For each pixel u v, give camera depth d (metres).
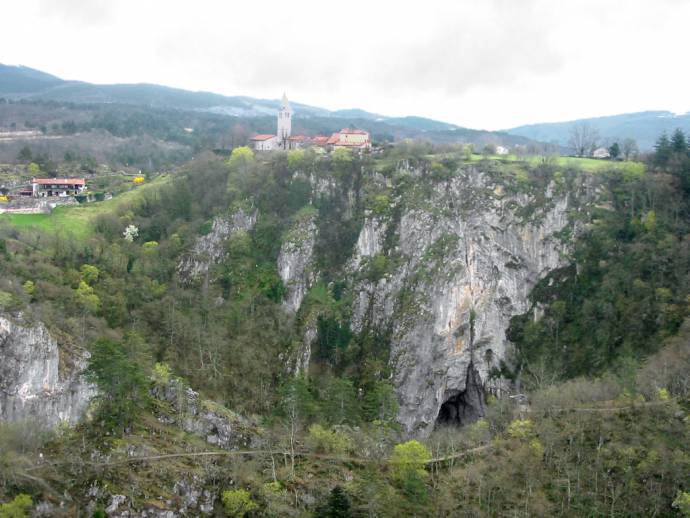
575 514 85.62
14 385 87.88
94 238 152.38
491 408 124.62
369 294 156.50
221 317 145.62
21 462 78.12
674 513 82.69
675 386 103.81
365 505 84.25
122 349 98.19
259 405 126.06
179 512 83.38
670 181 151.12
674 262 134.75
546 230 155.00
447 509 87.56
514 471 93.12
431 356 146.38
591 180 157.12
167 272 154.38
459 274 150.12
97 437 88.06
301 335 149.75
